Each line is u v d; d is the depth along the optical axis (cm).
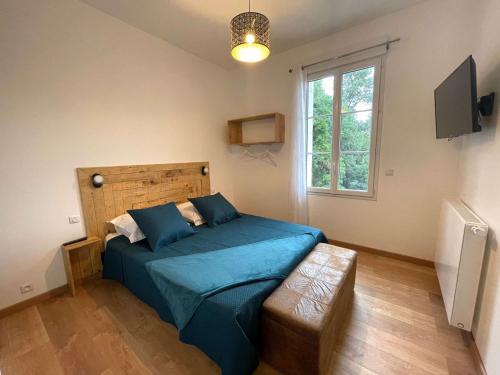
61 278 209
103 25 222
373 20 239
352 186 280
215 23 241
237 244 207
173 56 286
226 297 128
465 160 191
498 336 110
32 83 184
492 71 146
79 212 217
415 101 227
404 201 246
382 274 228
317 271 162
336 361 135
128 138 249
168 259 177
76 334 161
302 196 308
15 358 143
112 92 233
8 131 176
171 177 294
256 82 340
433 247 237
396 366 132
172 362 138
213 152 352
